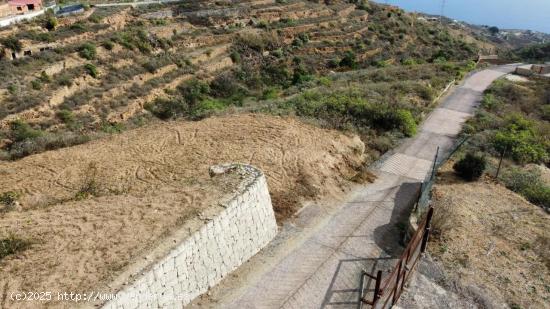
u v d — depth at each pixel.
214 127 20.45
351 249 13.16
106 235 10.12
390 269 12.36
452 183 18.42
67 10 49.91
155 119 34.66
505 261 13.12
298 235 13.72
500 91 36.09
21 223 10.62
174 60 43.88
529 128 26.66
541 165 22.83
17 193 13.85
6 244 9.48
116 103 34.19
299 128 20.53
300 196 15.71
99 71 36.91
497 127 26.69
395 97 28.80
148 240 9.95
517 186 18.91
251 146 18.05
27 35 37.88
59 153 17.52
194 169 15.84
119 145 18.39
